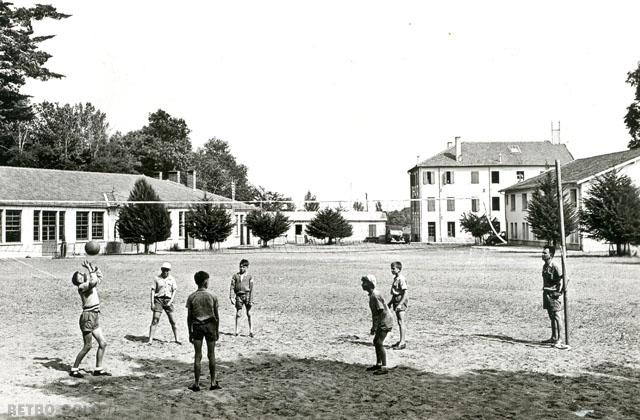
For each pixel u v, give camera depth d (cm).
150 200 4953
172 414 801
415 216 8481
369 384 958
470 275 2809
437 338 1335
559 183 1269
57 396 884
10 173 4872
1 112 5775
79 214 4981
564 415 793
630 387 930
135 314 1705
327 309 1784
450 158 8250
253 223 6250
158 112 10881
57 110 8500
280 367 1080
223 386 949
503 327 1466
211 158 11912
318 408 829
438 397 881
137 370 1057
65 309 1791
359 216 8469
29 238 4566
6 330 1440
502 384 952
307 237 7925
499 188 8081
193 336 930
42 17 5547
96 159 8088
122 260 4075
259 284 2467
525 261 3803
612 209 4162
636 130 5916
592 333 1377
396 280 1246
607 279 2562
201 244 5991
